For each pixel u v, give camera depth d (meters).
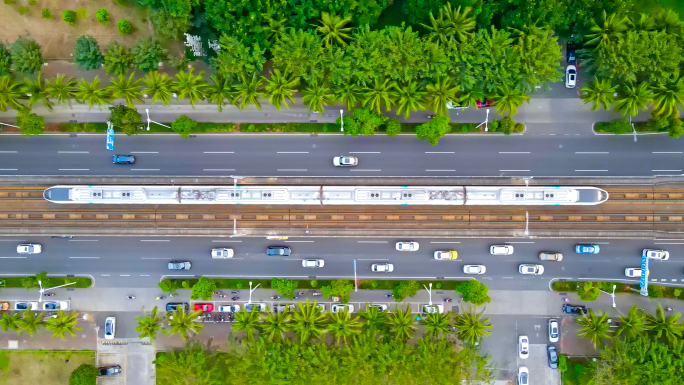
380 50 72.88
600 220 80.69
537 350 82.94
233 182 81.31
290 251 83.25
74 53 77.44
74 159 82.81
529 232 81.06
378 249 83.38
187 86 73.44
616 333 78.50
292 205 82.25
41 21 81.25
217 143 83.00
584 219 80.88
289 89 73.75
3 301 83.56
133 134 82.31
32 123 76.81
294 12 75.69
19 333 83.44
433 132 75.75
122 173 83.06
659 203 80.00
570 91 81.75
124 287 83.81
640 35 72.56
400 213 81.94
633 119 81.06
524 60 73.12
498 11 76.75
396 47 71.75
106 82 82.50
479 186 77.12
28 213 81.75
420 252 83.38
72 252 83.56
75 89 76.62
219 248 83.06
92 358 83.88
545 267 82.88
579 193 75.94
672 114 76.62
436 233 81.56
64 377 83.94
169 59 77.88
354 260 83.44
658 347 75.19
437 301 83.50
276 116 82.38
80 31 81.25
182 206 82.25
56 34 81.31
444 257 82.06
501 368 83.31
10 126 81.88
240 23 73.31
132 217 82.19
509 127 78.25
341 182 81.25
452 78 73.50
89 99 74.62
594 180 79.75
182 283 82.38
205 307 83.19
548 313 83.06
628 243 82.00
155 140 82.75
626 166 81.56
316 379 74.94
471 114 81.81
